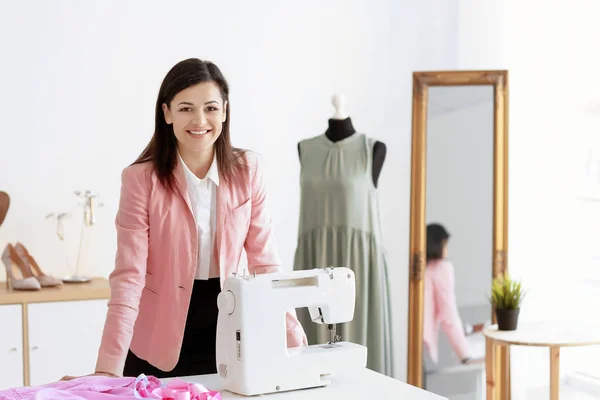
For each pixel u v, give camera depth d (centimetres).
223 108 225
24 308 381
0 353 377
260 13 479
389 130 514
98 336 396
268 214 249
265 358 193
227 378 197
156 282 231
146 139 455
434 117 434
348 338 372
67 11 436
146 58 454
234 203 236
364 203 373
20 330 381
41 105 433
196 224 231
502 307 352
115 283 220
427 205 437
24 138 430
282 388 195
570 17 418
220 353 199
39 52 432
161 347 230
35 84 431
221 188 233
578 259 417
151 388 182
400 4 512
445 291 441
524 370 454
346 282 209
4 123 426
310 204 379
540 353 453
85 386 179
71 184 440
